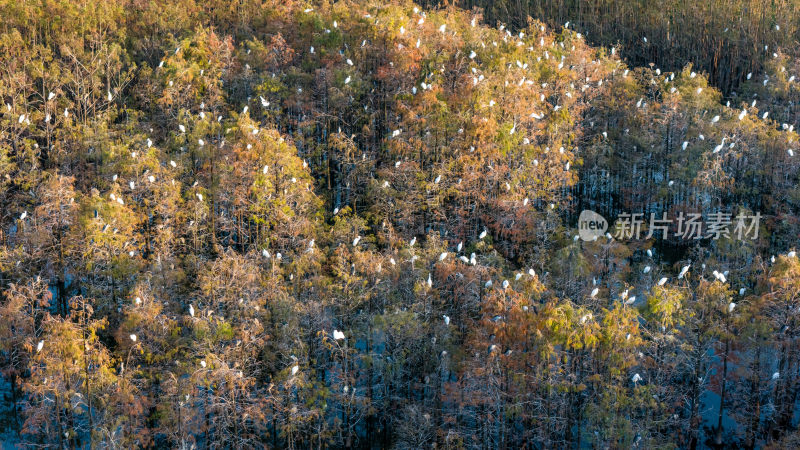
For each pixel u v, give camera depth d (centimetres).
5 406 6234
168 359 5694
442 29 7606
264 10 9350
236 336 5484
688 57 11981
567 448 5550
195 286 6350
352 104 8038
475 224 7275
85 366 5312
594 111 8925
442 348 5603
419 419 5456
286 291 5850
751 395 5738
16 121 7400
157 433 5572
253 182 6384
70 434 5416
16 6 8494
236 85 8250
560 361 5475
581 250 6750
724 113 8375
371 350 5991
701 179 7381
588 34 12394
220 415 5481
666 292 5388
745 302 5881
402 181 7138
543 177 7356
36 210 6625
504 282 5128
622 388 5131
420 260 5984
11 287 5981
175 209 6631
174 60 7888
